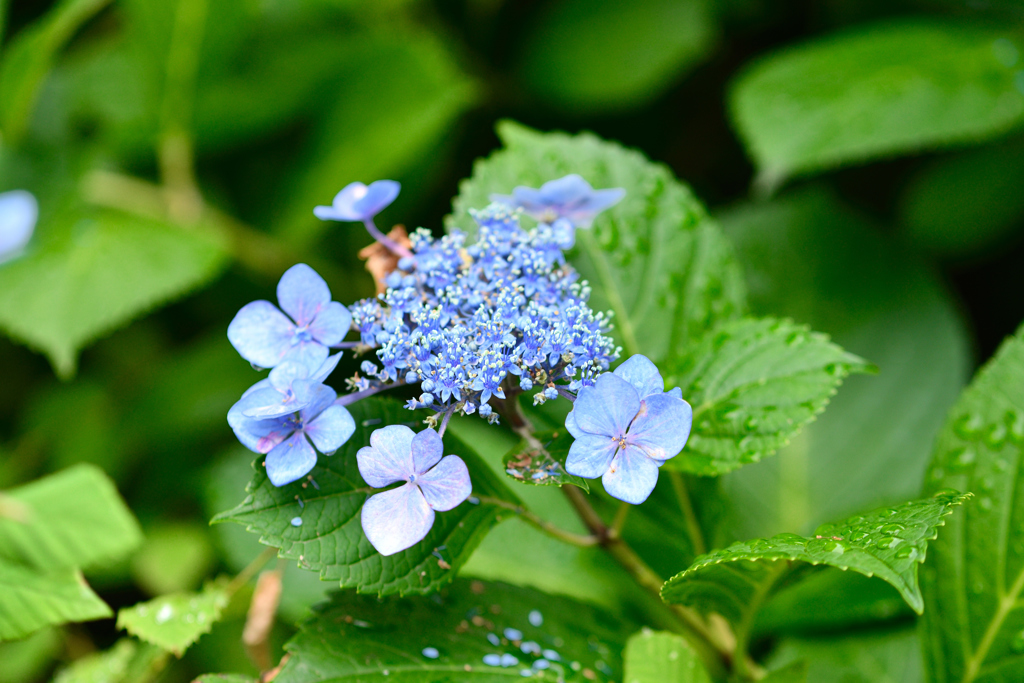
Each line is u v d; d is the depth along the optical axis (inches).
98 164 38.6
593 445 23.2
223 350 37.5
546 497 29.2
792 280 32.7
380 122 38.3
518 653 25.4
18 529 28.5
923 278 32.0
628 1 39.0
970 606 26.1
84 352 39.3
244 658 30.0
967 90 30.1
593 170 27.9
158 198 39.1
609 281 27.5
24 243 35.2
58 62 41.0
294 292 24.0
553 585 28.3
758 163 30.8
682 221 27.7
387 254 25.1
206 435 36.3
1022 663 25.7
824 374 25.4
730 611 25.6
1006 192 34.1
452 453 24.8
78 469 29.2
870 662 27.9
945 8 35.7
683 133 41.0
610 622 26.3
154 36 35.9
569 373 23.4
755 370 25.6
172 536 34.2
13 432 39.8
